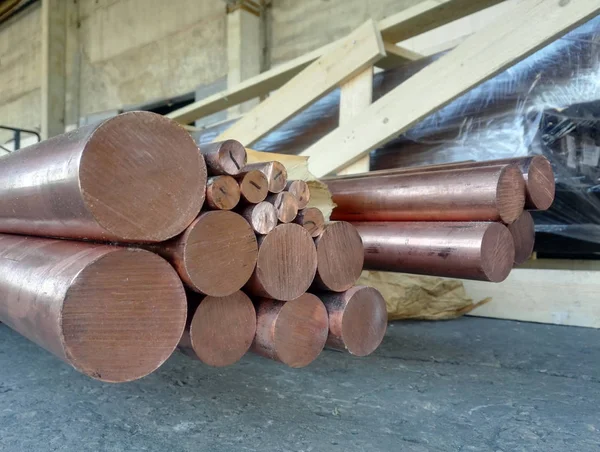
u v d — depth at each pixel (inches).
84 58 321.4
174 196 42.7
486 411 62.2
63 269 39.4
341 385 71.9
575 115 102.8
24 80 370.6
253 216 49.8
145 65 279.4
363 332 60.6
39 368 80.6
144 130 40.4
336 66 113.7
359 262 61.4
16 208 50.2
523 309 117.5
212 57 240.8
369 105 109.0
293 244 53.4
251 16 221.6
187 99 262.2
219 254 46.3
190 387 70.7
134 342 40.1
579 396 67.7
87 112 320.5
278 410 62.3
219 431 56.2
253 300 57.9
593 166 101.3
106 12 302.7
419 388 70.7
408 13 104.5
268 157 84.7
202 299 49.4
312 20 207.9
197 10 247.6
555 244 110.8
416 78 100.6
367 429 56.6
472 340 98.7
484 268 63.1
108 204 38.4
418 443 53.1
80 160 36.9
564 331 106.7
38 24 352.8
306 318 56.5
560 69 105.1
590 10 79.4
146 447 52.3
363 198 81.2
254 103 207.5
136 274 40.0
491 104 114.6
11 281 47.4
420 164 124.6
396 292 114.0
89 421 59.3
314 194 77.2
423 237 69.9
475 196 64.7
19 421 59.4
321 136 141.5
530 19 85.8
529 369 79.8
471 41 93.0
